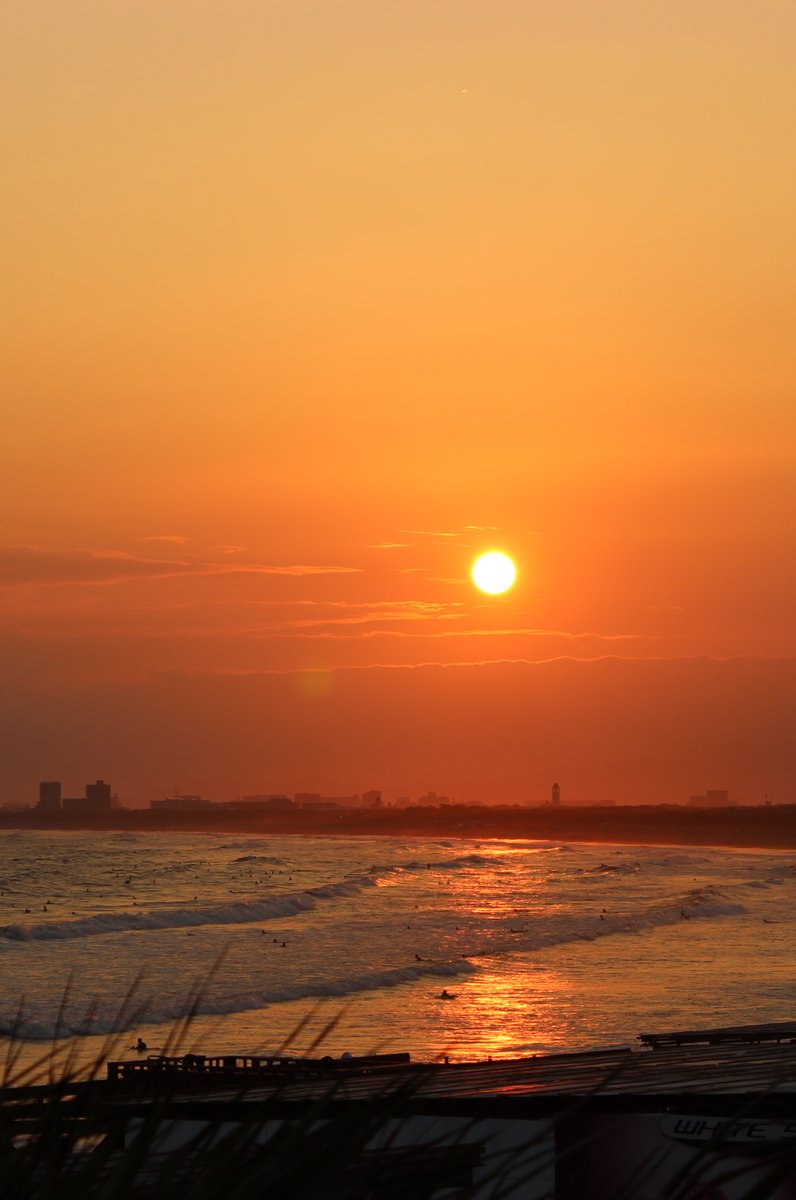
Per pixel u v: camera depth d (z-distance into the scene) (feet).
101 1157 16.83
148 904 578.25
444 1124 61.57
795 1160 17.20
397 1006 261.24
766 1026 123.54
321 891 626.64
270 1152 16.70
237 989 281.74
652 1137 63.41
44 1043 172.65
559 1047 206.69
